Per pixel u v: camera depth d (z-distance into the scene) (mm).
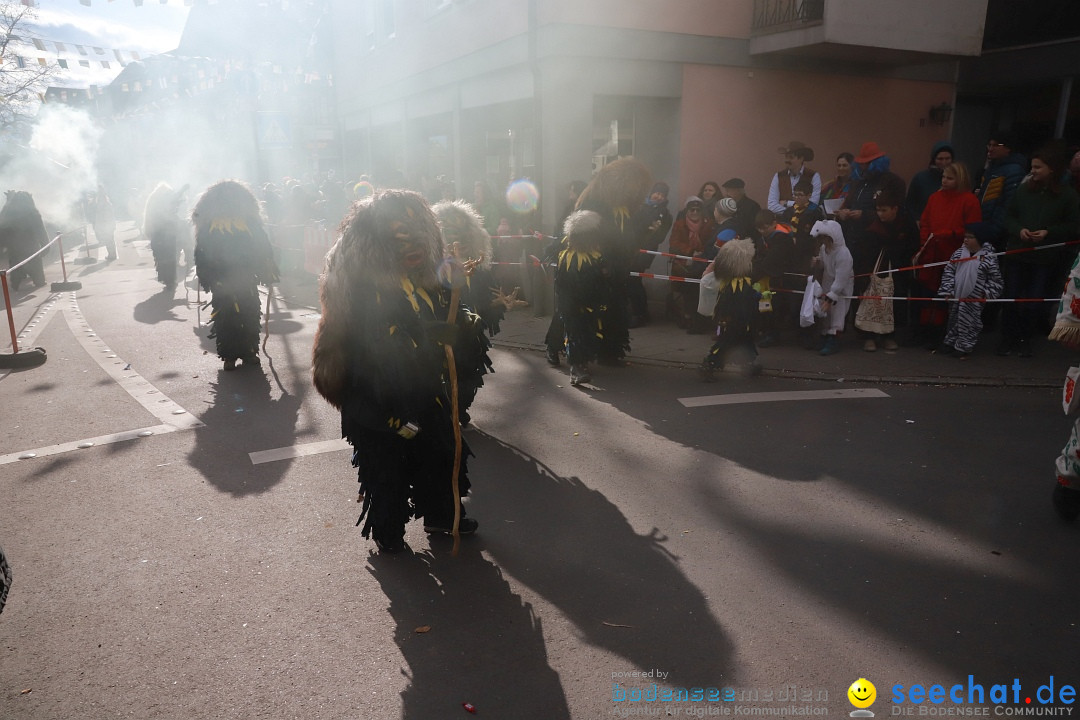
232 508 4590
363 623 3426
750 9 10852
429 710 2869
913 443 5410
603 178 7234
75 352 8766
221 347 7703
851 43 10023
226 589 3715
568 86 10086
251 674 3090
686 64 10641
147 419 6273
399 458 3881
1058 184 7188
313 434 5852
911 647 3182
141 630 3396
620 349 7516
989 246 7438
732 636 3277
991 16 13242
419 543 4156
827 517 4332
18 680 3076
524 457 5312
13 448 5664
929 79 12438
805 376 7102
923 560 3859
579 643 3258
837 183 9008
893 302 8148
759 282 7566
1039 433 5562
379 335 3568
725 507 4488
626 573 3801
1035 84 13070
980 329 7480
